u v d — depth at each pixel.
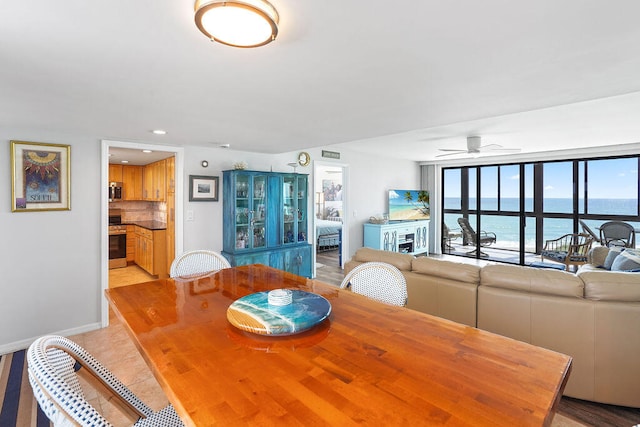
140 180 6.77
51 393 0.77
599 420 2.09
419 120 2.78
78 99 2.16
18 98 2.13
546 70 1.68
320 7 1.11
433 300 2.74
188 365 1.11
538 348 1.25
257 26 1.12
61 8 1.11
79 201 3.41
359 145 5.73
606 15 1.16
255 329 1.29
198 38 1.34
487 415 0.86
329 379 1.03
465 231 7.80
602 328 2.12
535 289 2.33
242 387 0.98
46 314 3.26
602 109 3.23
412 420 0.84
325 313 1.46
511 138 4.87
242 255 4.38
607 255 4.70
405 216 7.36
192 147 4.23
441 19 1.19
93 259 3.50
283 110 2.45
